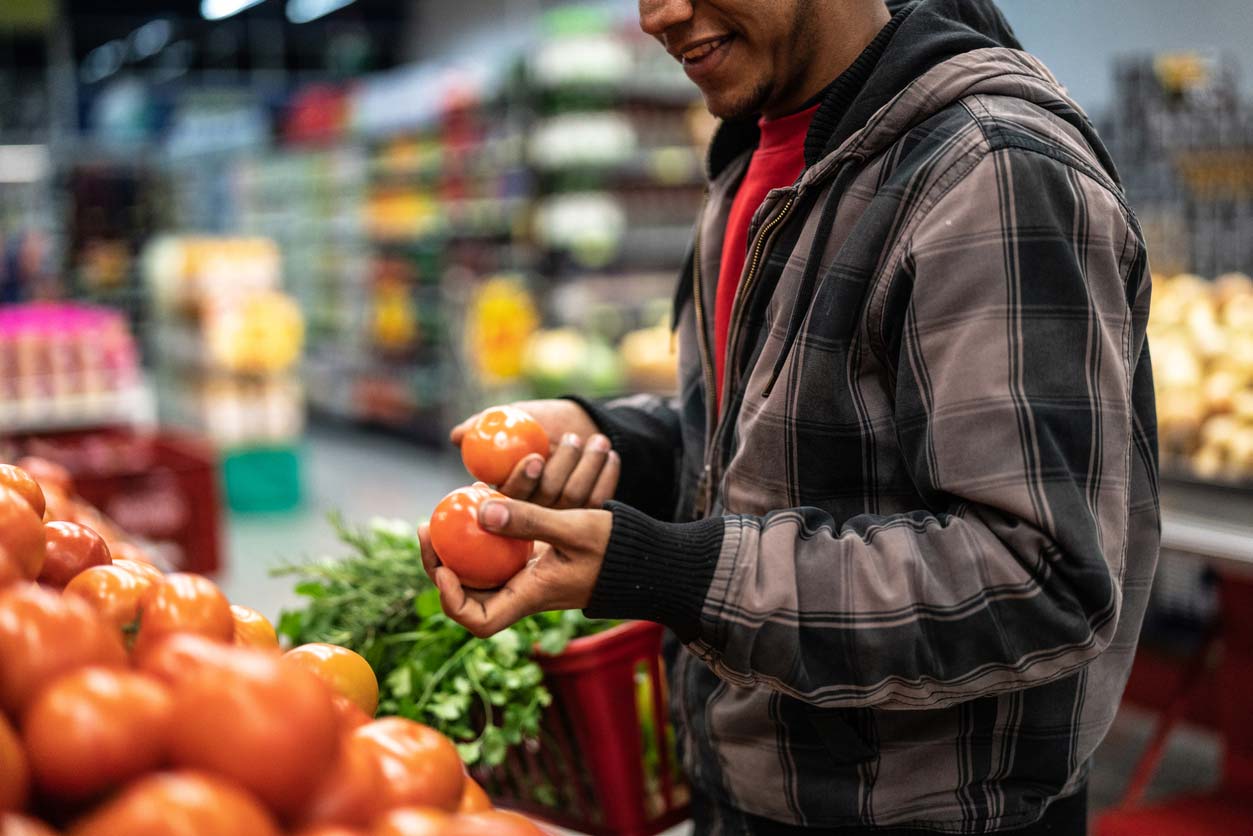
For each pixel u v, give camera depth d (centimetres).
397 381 1009
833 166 127
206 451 560
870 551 109
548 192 760
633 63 749
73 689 70
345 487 843
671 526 109
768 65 133
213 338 739
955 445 109
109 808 65
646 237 761
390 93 1013
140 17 1499
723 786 135
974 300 111
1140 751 373
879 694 109
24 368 604
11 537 97
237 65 1570
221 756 68
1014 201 112
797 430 124
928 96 122
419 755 82
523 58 757
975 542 108
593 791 169
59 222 1433
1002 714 123
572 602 108
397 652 166
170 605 91
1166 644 366
